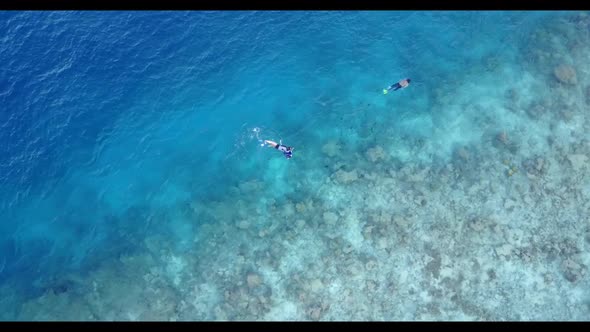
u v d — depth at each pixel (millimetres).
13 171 29719
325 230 28500
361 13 36438
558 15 36750
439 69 34344
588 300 26906
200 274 27469
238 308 26609
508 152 30938
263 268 27516
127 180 30234
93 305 26656
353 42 35062
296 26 35375
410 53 34875
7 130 30500
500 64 34406
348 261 27625
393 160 30703
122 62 32906
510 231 28469
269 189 29891
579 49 34875
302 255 27859
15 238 28547
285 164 30672
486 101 32906
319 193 29641
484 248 28031
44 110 31125
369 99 33062
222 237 28438
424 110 32688
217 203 29500
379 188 29688
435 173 30266
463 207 29203
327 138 31609
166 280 27312
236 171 30578
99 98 31797
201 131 31703
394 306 26766
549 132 31641
